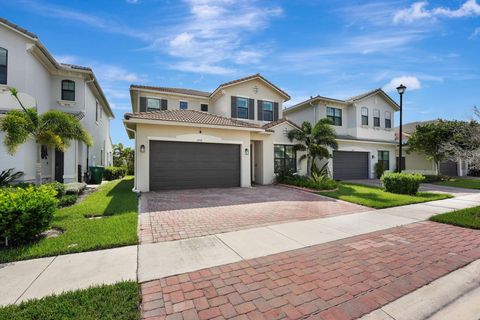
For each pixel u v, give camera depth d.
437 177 19.38
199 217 6.96
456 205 9.17
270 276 3.57
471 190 13.94
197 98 19.34
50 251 4.25
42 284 3.28
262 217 7.05
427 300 3.05
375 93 21.42
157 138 11.71
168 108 18.55
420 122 31.23
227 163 13.52
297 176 15.45
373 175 21.00
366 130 20.92
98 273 3.60
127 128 12.30
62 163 13.92
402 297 3.10
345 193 11.68
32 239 4.91
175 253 4.38
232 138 13.54
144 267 3.80
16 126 8.09
